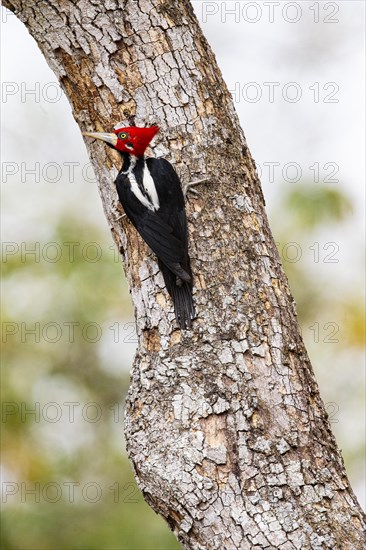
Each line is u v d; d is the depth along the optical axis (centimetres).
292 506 868
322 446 916
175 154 1011
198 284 963
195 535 878
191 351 936
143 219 997
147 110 1019
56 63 1039
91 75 1027
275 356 934
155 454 905
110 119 1029
